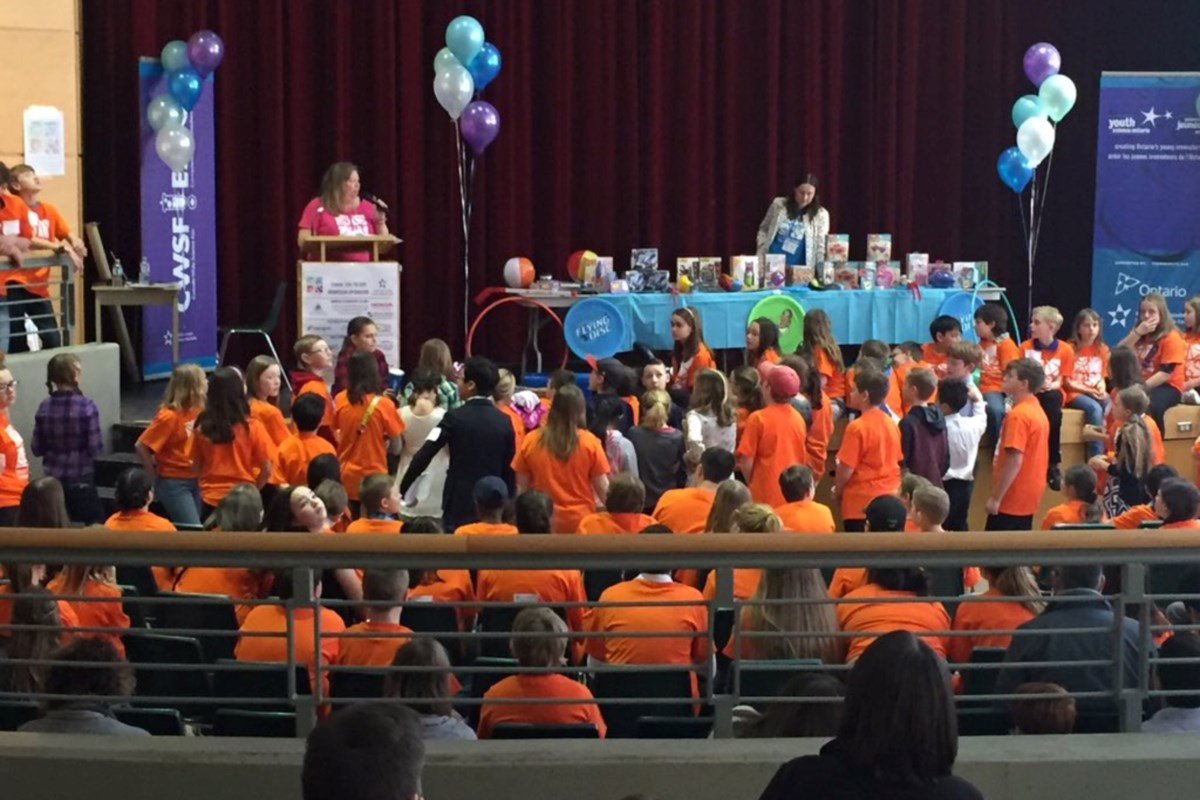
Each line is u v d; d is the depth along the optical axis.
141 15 11.02
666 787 4.12
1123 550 4.28
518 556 4.17
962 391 7.70
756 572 5.42
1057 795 4.17
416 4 12.02
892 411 8.91
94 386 9.20
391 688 4.29
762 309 11.37
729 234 13.11
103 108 11.06
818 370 8.87
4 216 9.04
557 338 12.63
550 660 4.41
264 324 10.84
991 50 13.39
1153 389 9.30
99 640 4.39
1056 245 13.80
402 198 12.23
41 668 4.66
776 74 12.96
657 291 11.41
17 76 10.12
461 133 11.98
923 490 5.65
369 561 4.18
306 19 11.84
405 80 12.09
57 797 4.12
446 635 4.35
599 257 11.59
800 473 6.11
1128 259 12.60
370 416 7.57
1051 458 8.66
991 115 13.49
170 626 5.09
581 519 6.61
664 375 8.55
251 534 4.19
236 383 7.16
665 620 4.91
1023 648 4.60
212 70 10.73
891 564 4.23
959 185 13.48
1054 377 9.49
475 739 4.24
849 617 4.85
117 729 4.30
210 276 11.32
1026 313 13.84
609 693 4.93
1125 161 12.50
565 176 12.62
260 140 11.78
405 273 12.30
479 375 7.05
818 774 2.70
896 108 13.27
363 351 8.07
